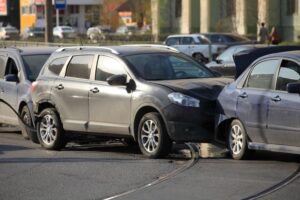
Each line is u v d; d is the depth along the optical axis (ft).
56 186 68.03
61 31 528.63
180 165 77.87
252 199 58.95
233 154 79.87
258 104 75.15
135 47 92.43
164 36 377.50
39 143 101.04
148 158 83.10
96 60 90.22
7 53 116.88
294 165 74.90
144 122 82.79
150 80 84.12
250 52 86.74
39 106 97.35
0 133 118.83
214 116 81.10
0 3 617.62
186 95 79.92
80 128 90.89
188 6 449.89
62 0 273.13
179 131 79.61
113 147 97.45
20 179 72.13
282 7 368.68
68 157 86.69
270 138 74.23
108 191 64.80
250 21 386.93
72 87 91.71
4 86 113.50
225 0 404.77
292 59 73.82
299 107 70.33
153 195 62.28
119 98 85.30
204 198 60.23
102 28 533.55
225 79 88.94
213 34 266.16
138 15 569.64
